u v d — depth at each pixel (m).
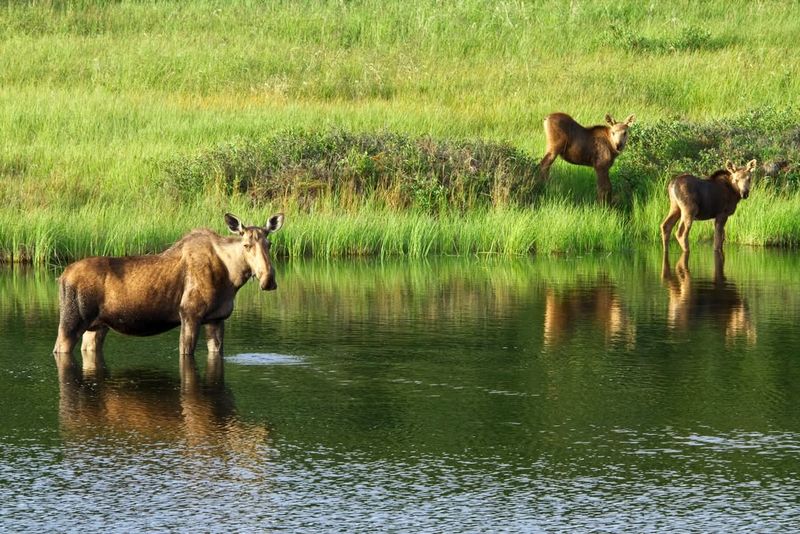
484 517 23.73
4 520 23.53
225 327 43.94
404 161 74.50
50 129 86.19
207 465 26.95
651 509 24.22
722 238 68.38
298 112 91.12
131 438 29.06
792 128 84.81
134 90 101.69
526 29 122.62
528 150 82.62
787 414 31.59
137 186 73.12
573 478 26.16
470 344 40.81
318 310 47.66
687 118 90.06
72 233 62.34
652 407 32.31
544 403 32.72
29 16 124.38
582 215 70.81
